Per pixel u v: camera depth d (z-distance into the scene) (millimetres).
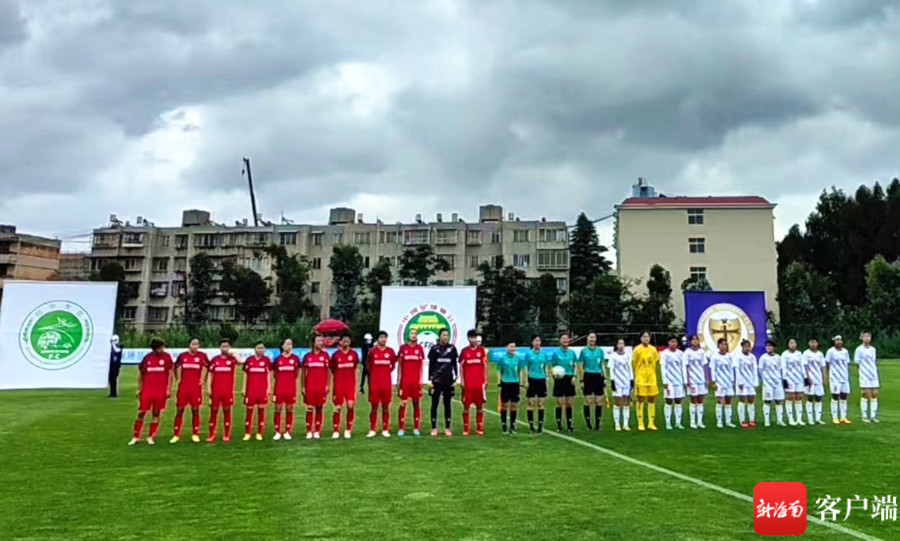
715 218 52688
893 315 43906
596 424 13914
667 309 48469
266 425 14766
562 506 7367
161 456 10609
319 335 13109
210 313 59000
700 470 9414
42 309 21672
